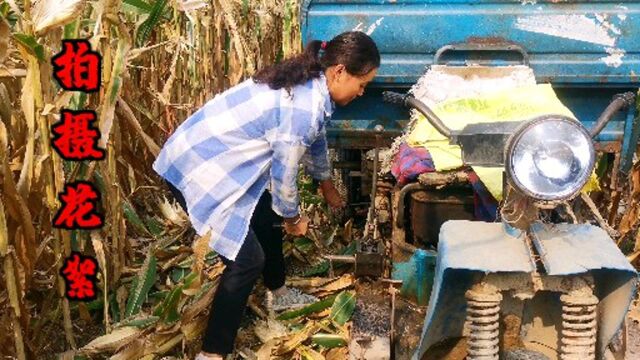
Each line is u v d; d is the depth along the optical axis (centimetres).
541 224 236
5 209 300
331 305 351
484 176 270
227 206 282
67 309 325
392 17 342
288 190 281
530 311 253
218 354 300
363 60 269
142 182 452
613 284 229
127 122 408
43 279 356
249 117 277
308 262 406
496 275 227
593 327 227
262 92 276
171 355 329
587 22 336
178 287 322
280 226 339
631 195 385
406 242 324
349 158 430
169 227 439
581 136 205
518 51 338
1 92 300
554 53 343
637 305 350
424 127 304
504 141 220
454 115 295
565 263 218
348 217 441
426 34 343
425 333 237
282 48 650
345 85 275
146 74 450
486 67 326
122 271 371
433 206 300
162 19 452
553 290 227
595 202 415
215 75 491
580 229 236
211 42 485
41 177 309
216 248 285
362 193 407
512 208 232
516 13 339
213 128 283
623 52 338
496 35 342
